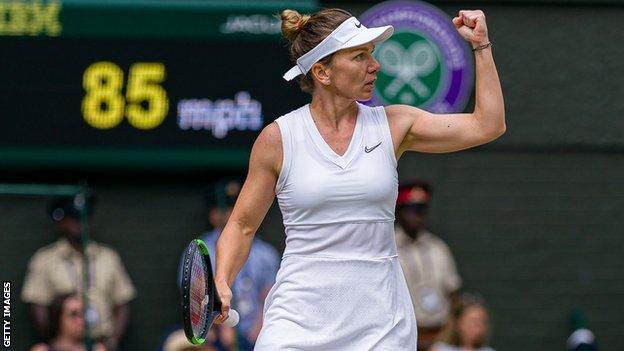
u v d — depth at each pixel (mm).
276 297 16641
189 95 35312
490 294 37625
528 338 37656
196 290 15875
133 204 36062
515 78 38031
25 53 34938
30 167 35188
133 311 35562
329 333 16281
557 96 38062
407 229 34812
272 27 35469
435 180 37562
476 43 16438
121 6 35125
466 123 16531
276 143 16453
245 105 35438
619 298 37906
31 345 27828
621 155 38188
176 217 36125
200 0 35312
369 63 16375
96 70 35125
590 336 36781
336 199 16250
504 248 37688
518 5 37969
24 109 35000
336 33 16250
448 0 36875
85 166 35344
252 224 16812
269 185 16641
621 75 38281
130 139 35219
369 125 16531
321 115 16516
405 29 36656
